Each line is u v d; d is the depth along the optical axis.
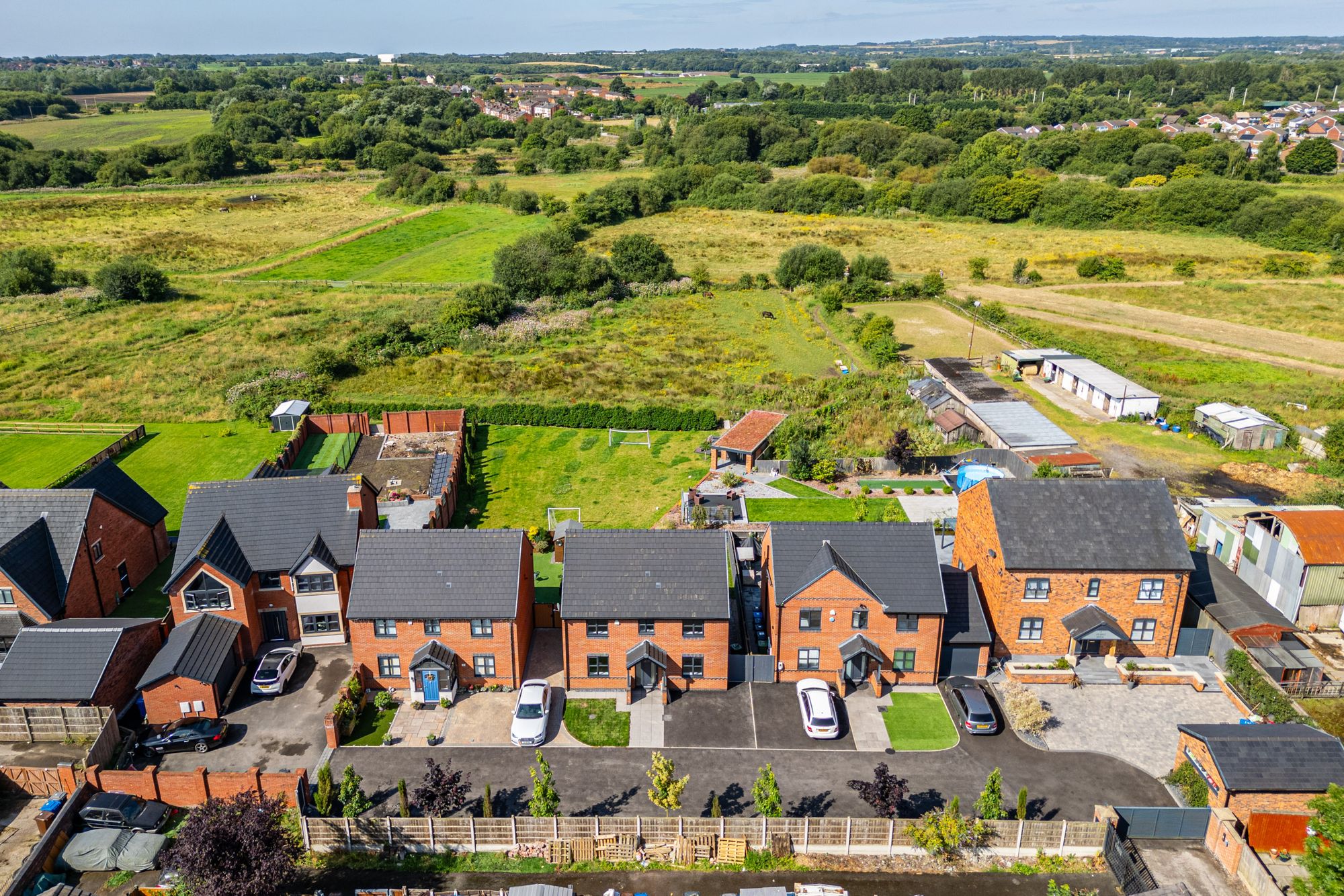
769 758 43.44
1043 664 49.97
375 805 40.06
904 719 46.34
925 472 76.19
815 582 47.19
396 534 49.75
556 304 128.38
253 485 53.66
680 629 47.50
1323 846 31.31
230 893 32.03
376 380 99.69
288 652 50.06
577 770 42.53
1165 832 38.03
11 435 85.56
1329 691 47.22
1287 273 142.38
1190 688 48.62
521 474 77.94
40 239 161.25
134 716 46.12
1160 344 110.94
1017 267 143.62
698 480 75.81
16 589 49.12
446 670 46.75
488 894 35.97
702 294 137.12
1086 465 72.69
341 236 172.12
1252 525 56.78
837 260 138.75
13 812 39.53
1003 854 37.50
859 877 36.81
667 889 36.31
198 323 117.56
